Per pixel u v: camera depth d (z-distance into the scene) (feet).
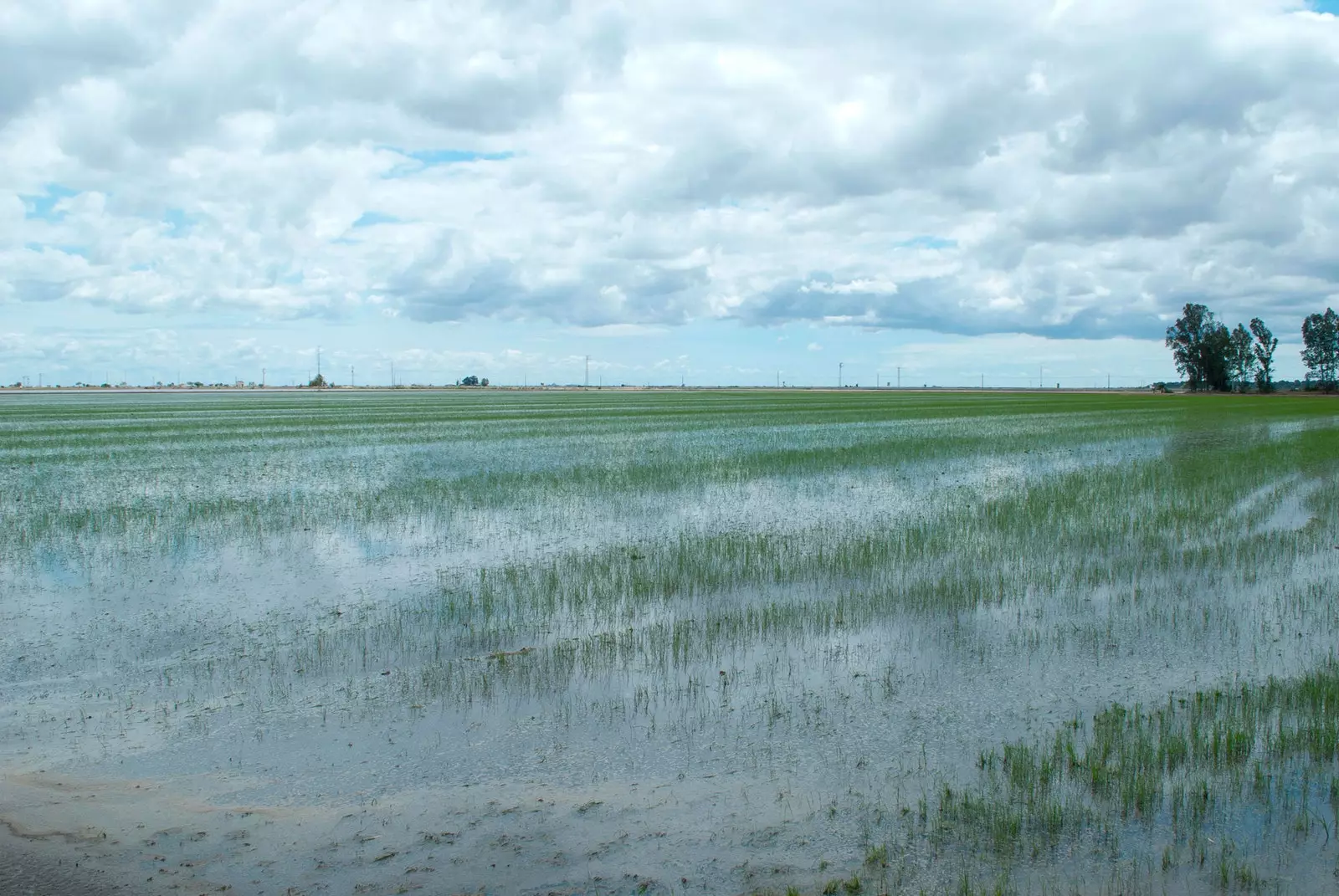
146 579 43.83
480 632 34.68
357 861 18.25
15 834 19.29
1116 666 30.17
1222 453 104.17
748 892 17.06
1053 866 17.87
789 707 26.78
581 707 26.91
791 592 40.24
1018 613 36.47
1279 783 20.94
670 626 35.22
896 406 272.92
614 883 17.40
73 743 24.75
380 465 91.56
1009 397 407.64
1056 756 22.82
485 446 115.44
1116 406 279.28
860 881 17.35
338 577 44.09
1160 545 49.42
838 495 70.38
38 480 79.25
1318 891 16.83
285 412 228.43
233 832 19.49
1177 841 18.69
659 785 21.81
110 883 17.24
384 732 25.23
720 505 65.41
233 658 32.07
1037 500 65.51
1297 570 43.55
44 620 36.91
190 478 81.05
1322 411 238.89
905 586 40.81
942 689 28.22
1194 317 490.49
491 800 21.09
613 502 66.85
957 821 19.70
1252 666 29.99
